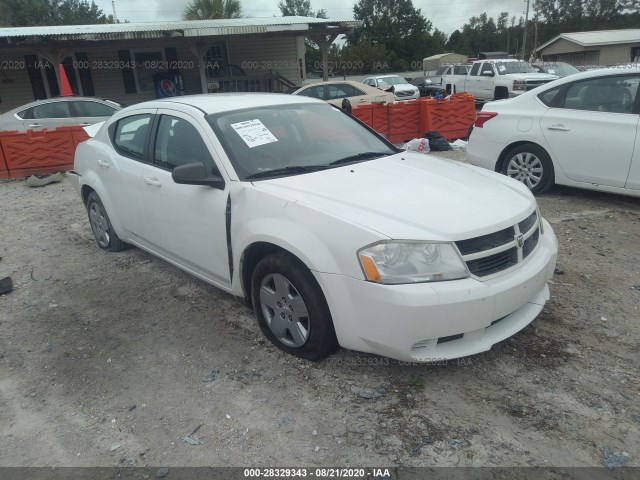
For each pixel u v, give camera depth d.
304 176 3.48
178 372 3.30
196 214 3.76
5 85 19.56
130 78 20.80
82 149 5.44
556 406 2.82
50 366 3.46
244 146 3.68
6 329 3.99
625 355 3.25
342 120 4.46
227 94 4.64
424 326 2.71
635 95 5.79
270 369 3.27
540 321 3.68
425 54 61.88
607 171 5.97
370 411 2.85
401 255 2.74
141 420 2.88
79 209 7.52
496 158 6.98
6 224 6.93
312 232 2.96
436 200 3.11
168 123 4.18
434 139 11.09
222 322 3.88
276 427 2.77
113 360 3.48
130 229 4.77
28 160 10.03
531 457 2.50
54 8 56.78
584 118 6.09
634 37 39.25
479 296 2.76
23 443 2.77
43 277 4.96
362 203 3.04
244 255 3.44
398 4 61.25
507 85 19.61
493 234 2.94
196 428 2.79
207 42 18.06
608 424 2.69
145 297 4.39
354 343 2.92
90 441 2.75
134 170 4.43
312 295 3.02
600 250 4.94
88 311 4.21
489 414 2.79
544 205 6.37
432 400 2.91
